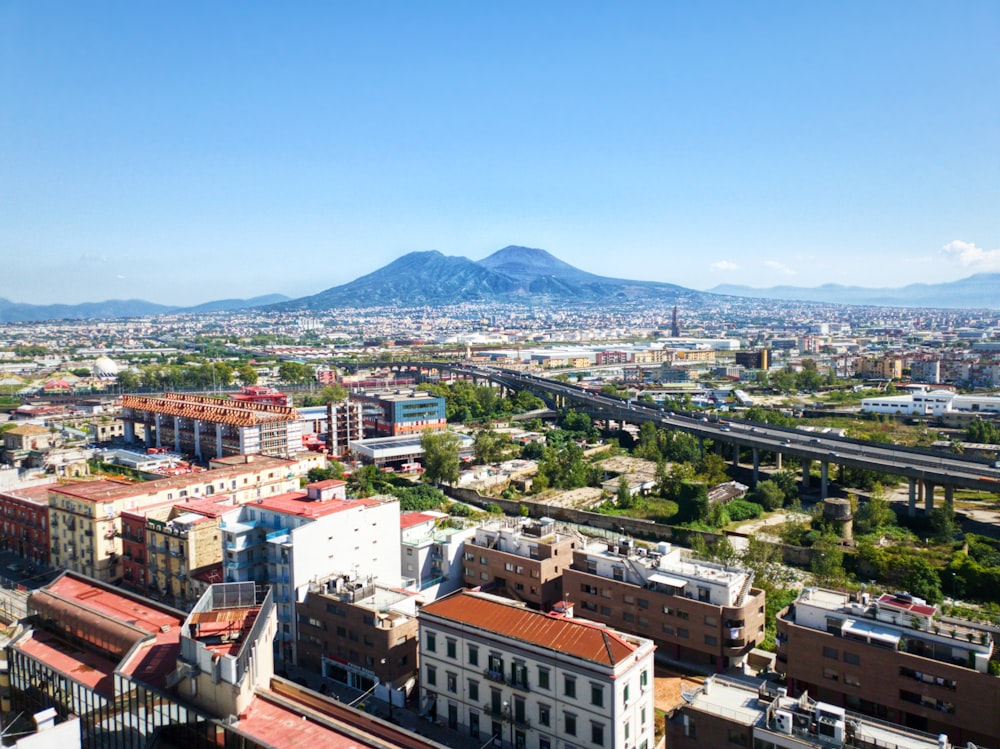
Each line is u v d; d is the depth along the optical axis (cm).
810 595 13038
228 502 18925
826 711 9112
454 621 12269
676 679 13800
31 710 11062
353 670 13712
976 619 15400
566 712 11012
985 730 10606
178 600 16775
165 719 9269
